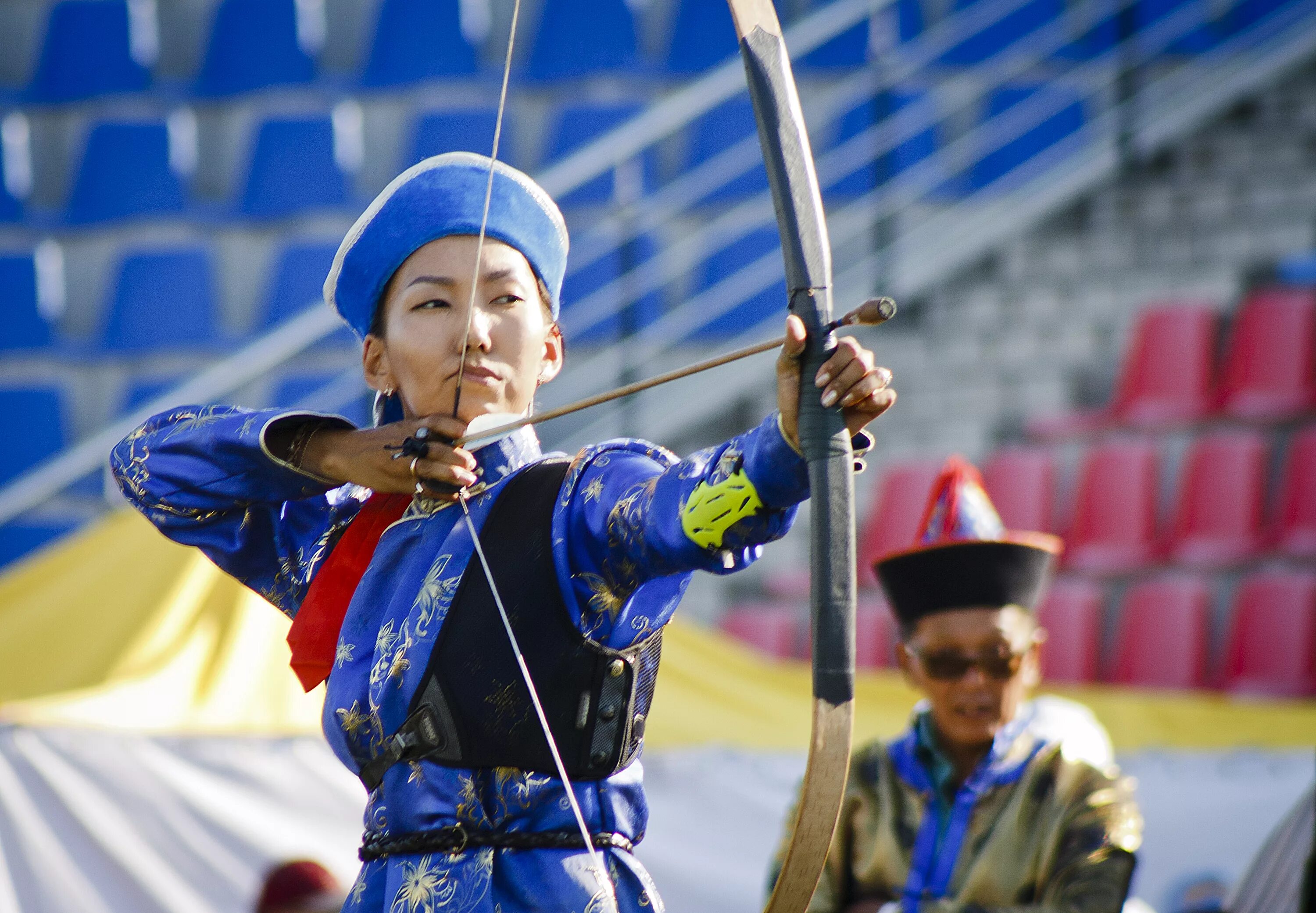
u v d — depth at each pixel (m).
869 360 3.53
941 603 7.66
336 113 33.28
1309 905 7.25
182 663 10.62
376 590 4.44
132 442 4.87
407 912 3.97
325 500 5.05
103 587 11.48
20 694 10.53
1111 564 24.02
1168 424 24.81
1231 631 23.16
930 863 7.68
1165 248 26.36
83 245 32.69
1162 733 14.48
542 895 3.96
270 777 10.37
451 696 4.05
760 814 11.73
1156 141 27.56
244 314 31.73
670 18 32.72
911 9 31.41
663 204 26.52
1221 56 29.11
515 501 4.25
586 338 28.45
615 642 4.16
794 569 23.48
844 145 30.03
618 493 4.04
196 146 33.62
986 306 26.09
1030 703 8.30
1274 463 24.45
